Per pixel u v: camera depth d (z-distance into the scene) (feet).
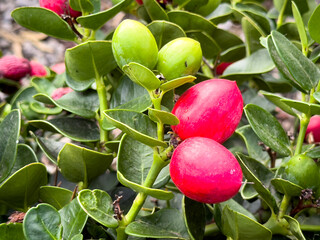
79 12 1.11
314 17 0.96
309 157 0.99
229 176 0.82
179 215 1.01
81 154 0.99
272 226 1.03
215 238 1.13
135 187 0.87
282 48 0.98
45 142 1.11
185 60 0.89
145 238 1.03
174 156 0.85
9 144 1.02
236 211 0.98
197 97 0.87
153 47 0.88
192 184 0.83
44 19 1.09
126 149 0.98
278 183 0.98
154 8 1.19
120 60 0.89
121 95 1.11
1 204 1.01
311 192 0.97
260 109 1.05
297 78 0.97
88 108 1.14
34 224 0.89
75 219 0.96
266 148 1.16
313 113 0.98
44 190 1.02
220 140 0.89
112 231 1.03
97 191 0.93
